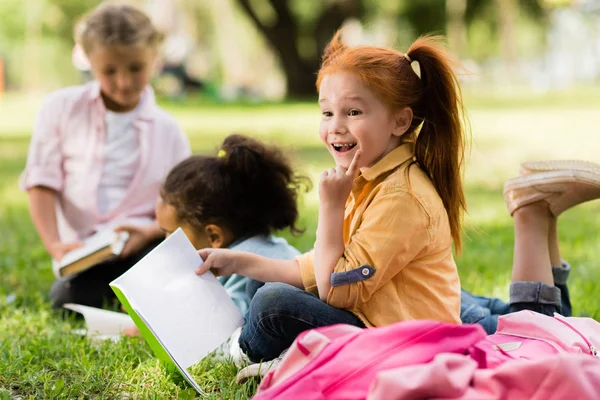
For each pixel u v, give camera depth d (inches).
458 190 124.1
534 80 1558.8
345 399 93.0
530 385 88.5
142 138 187.3
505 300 170.7
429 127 121.7
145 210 185.5
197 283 119.3
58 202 189.0
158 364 125.0
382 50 120.0
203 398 112.0
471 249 222.1
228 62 1640.0
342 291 111.3
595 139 517.7
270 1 1010.1
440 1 1002.7
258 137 158.2
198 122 687.7
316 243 115.3
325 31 1021.2
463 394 88.3
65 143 186.2
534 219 137.6
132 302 110.9
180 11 1488.7
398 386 87.5
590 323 115.7
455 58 122.3
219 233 147.7
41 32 1601.9
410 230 112.1
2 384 117.0
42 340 138.9
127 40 175.5
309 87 1051.9
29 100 1161.4
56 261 173.8
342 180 113.3
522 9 1135.6
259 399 93.4
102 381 116.8
